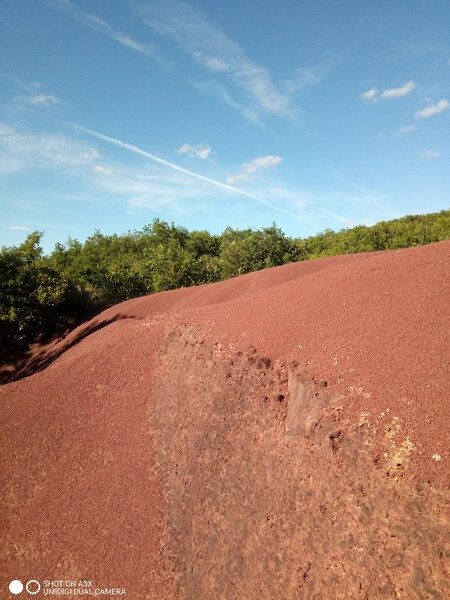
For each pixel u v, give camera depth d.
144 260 30.41
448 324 6.48
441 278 7.56
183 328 11.65
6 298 20.23
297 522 5.66
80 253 34.41
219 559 6.28
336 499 5.42
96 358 12.65
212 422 8.30
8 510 9.01
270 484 6.42
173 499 7.82
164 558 7.04
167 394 10.09
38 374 13.09
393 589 4.39
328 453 5.86
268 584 5.45
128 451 9.36
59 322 23.02
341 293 8.75
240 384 8.31
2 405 11.66
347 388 6.40
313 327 8.15
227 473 7.25
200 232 41.81
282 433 6.92
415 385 5.82
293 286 10.54
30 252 21.94
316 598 4.87
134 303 20.75
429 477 4.80
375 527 4.86
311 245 43.62
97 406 10.95
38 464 9.78
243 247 28.00
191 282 26.81
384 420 5.64
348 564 4.84
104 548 7.63
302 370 7.21
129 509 8.12
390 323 7.12
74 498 8.76
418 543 4.48
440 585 4.13
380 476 5.16
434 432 5.16
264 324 9.27
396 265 8.74
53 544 8.03
